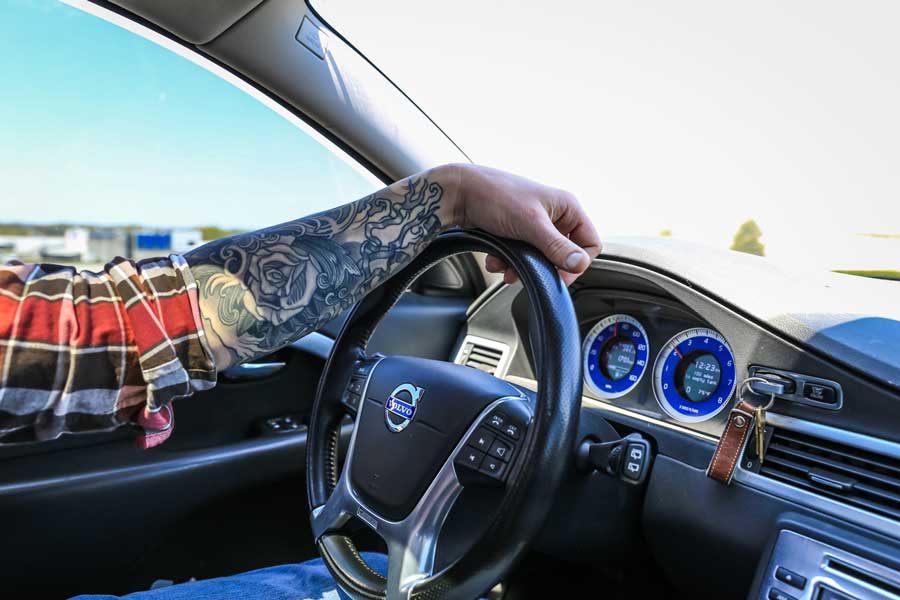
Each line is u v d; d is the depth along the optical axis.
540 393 0.64
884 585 0.69
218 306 0.56
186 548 1.34
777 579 0.75
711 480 0.87
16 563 1.15
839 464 0.78
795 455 0.82
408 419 0.76
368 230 0.69
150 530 1.28
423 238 0.72
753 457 0.86
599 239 0.76
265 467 1.39
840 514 0.76
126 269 0.53
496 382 0.76
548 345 0.65
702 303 0.96
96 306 0.50
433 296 1.66
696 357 1.04
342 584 0.77
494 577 0.62
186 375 0.54
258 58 1.47
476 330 1.45
